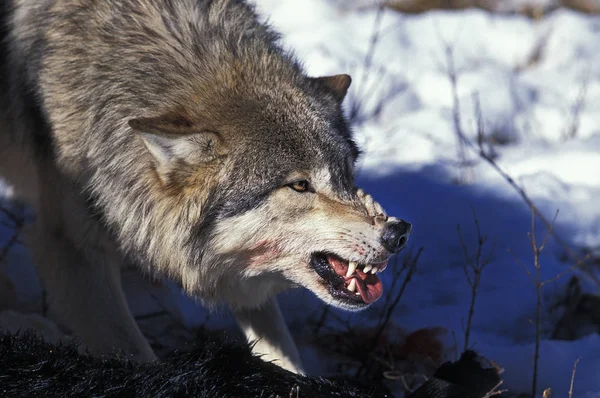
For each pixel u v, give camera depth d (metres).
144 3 11.91
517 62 25.02
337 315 14.14
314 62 22.73
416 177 18.17
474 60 24.36
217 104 11.08
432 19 26.22
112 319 11.86
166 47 11.60
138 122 10.44
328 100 11.69
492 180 18.08
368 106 21.58
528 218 16.73
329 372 12.72
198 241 11.11
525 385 12.03
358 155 11.88
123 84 11.39
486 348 12.68
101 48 11.60
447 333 12.88
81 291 11.82
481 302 14.45
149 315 13.56
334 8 27.39
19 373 9.15
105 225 11.61
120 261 12.18
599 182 18.38
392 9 27.64
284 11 27.33
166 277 12.08
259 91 11.23
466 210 17.00
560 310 14.23
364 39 24.81
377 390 10.55
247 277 11.50
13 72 12.40
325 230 10.74
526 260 15.57
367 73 21.61
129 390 8.95
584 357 12.43
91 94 11.45
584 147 19.45
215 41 11.76
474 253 15.91
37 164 12.08
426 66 23.73
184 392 8.95
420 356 12.59
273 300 12.38
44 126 11.77
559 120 21.34
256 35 12.24
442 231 16.52
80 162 11.48
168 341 13.47
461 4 28.30
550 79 23.50
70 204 11.70
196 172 10.80
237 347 9.94
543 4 28.50
